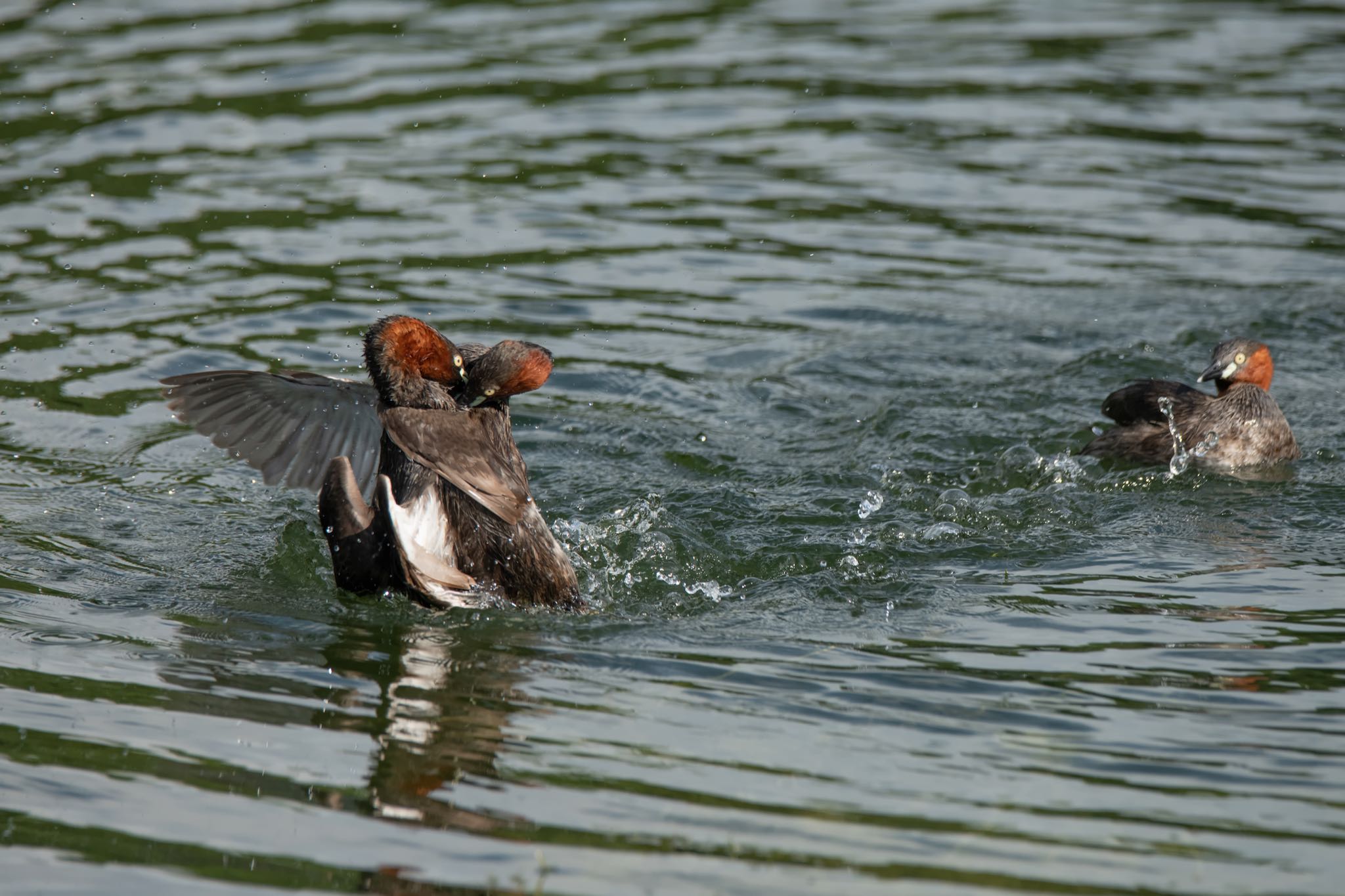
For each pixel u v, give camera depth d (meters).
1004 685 8.05
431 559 8.91
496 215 17.89
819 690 8.00
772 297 16.14
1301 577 9.77
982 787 6.87
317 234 17.00
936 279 16.73
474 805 6.64
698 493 11.52
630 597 9.65
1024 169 19.84
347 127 20.19
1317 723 7.55
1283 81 23.16
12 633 8.56
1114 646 8.60
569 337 14.95
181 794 6.68
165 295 15.20
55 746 7.12
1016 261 17.25
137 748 7.12
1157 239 17.83
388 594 9.26
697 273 16.70
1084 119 21.62
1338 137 20.80
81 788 6.71
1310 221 18.27
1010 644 8.66
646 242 17.44
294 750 7.15
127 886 5.93
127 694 7.75
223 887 5.93
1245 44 25.06
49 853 6.16
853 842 6.34
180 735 7.29
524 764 7.05
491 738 7.34
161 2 25.06
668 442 12.73
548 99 21.64
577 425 13.08
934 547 10.49
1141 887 6.01
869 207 18.64
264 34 23.69
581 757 7.11
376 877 6.01
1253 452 12.30
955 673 8.23
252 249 16.48
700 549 10.41
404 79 22.05
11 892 5.85
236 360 13.82
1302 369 14.61
